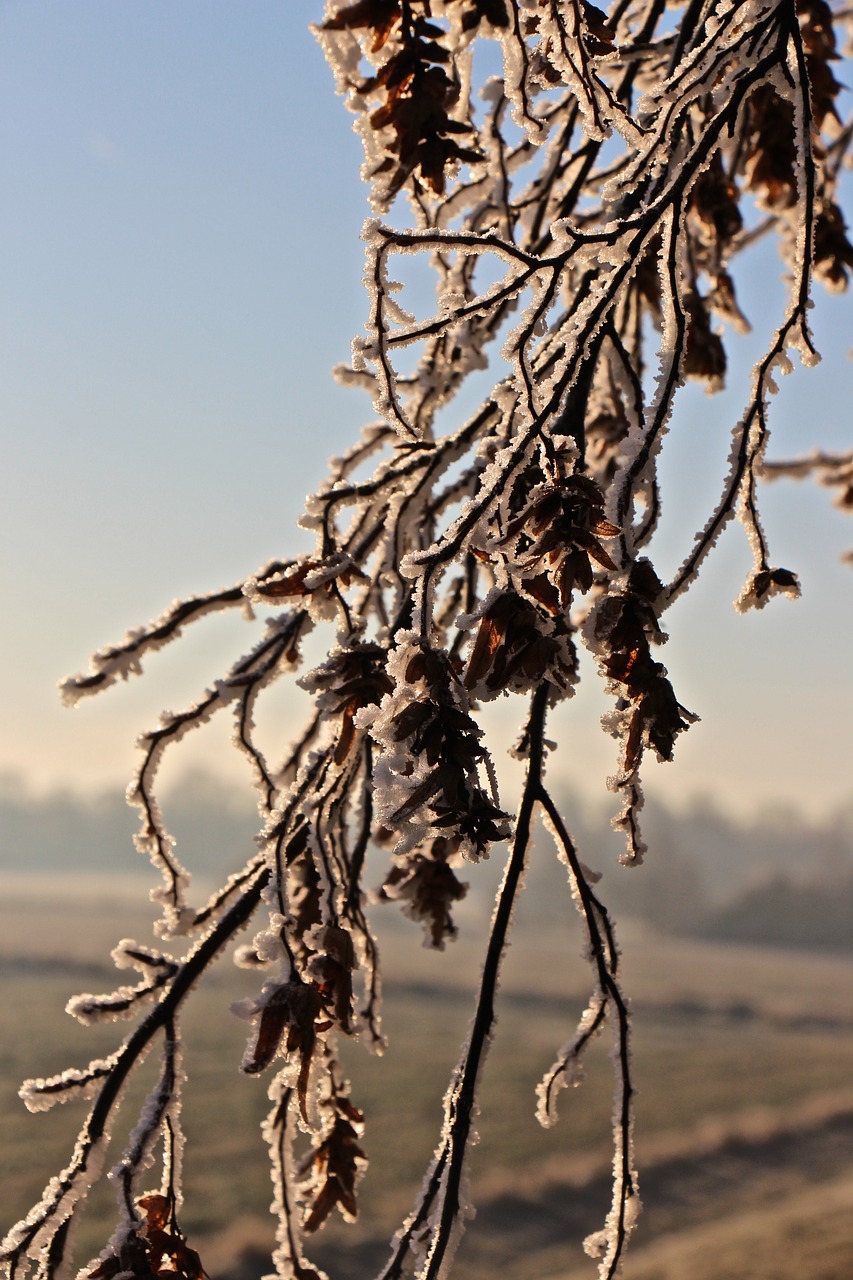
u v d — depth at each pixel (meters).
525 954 30.12
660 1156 10.14
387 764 0.87
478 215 1.19
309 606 1.04
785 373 0.98
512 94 1.05
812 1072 14.48
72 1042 12.46
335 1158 1.09
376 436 1.21
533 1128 10.96
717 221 1.24
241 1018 0.93
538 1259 7.66
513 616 0.88
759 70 0.97
